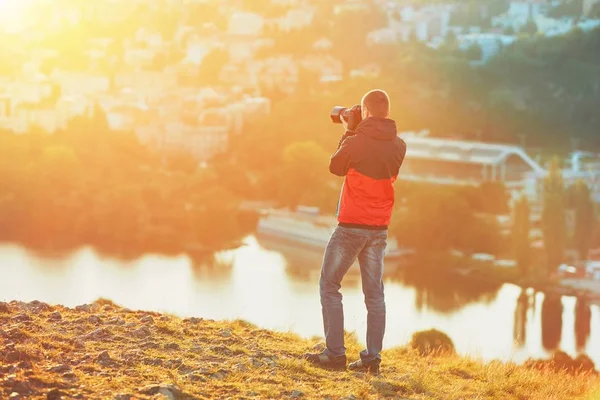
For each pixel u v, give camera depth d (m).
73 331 15.18
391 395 13.96
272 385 13.36
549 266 189.38
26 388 11.60
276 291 181.88
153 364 13.70
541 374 19.38
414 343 24.86
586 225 199.62
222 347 15.16
